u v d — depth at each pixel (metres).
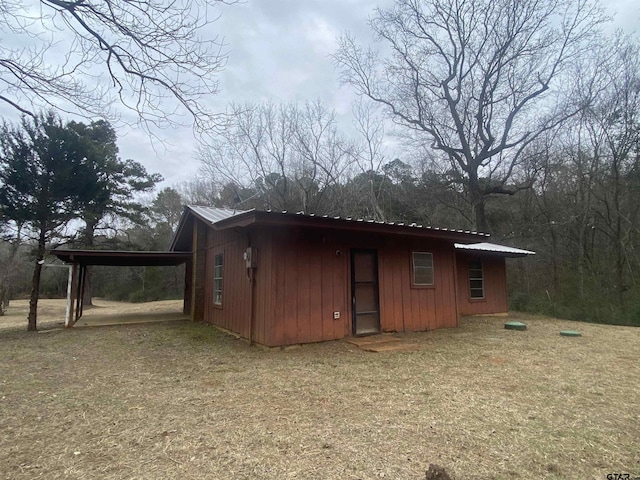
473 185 18.80
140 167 20.39
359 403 3.81
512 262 18.28
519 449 2.76
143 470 2.50
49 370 5.42
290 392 4.20
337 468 2.50
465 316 11.37
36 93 4.43
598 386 4.34
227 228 7.49
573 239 16.31
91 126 13.04
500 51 17.52
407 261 8.35
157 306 19.05
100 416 3.53
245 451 2.77
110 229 20.52
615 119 13.98
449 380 4.62
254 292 7.16
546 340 7.41
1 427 3.28
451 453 2.70
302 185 20.97
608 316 11.22
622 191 14.21
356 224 6.86
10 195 10.10
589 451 2.73
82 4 4.05
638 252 13.88
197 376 4.97
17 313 19.22
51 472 2.48
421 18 18.64
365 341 6.92
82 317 13.05
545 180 17.44
